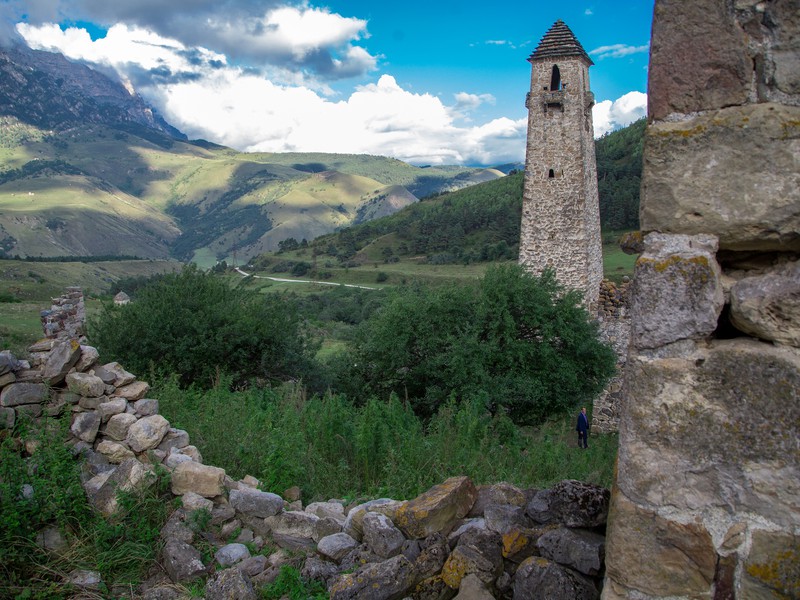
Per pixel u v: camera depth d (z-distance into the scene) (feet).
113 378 17.15
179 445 16.70
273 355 52.60
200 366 49.11
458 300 50.83
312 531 14.25
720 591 6.64
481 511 12.71
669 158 6.89
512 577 10.07
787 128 6.35
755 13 6.52
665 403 6.72
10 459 13.14
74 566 12.29
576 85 66.54
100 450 15.64
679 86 6.88
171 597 11.68
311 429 23.93
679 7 6.84
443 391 46.47
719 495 6.56
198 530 13.48
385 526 12.13
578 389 49.47
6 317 77.10
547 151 68.23
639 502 6.89
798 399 6.17
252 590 11.51
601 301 56.49
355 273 287.69
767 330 6.41
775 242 6.53
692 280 6.60
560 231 68.44
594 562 9.05
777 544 6.33
